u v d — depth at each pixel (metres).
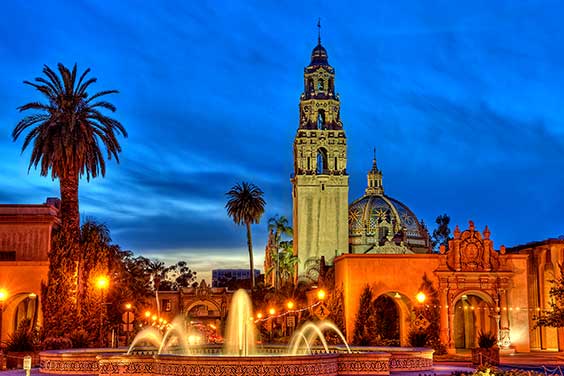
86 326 55.97
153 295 128.88
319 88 126.69
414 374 32.91
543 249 66.69
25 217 62.25
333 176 121.06
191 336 77.38
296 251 121.94
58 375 33.66
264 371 28.06
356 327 59.81
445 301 61.47
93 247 57.88
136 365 30.50
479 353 44.59
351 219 122.69
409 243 116.00
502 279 62.44
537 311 65.50
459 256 62.28
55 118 56.19
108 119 58.09
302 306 84.38
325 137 122.62
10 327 61.06
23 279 58.97
